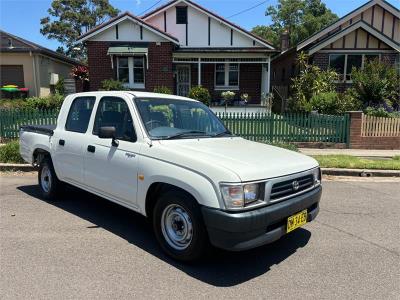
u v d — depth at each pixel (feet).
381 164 29.04
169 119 15.34
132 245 14.12
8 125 38.52
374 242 14.96
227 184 11.02
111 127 14.12
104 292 10.73
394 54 63.00
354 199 21.35
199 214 11.85
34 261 12.56
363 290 11.16
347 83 64.28
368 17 71.00
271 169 12.07
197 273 12.06
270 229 11.94
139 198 13.73
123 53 59.21
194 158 12.08
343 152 35.86
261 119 38.63
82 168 16.56
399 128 38.06
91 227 15.90
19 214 17.39
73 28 147.13
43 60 76.89
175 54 63.16
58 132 18.42
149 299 10.42
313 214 13.74
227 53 63.62
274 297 10.68
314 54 64.03
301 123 38.52
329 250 14.10
